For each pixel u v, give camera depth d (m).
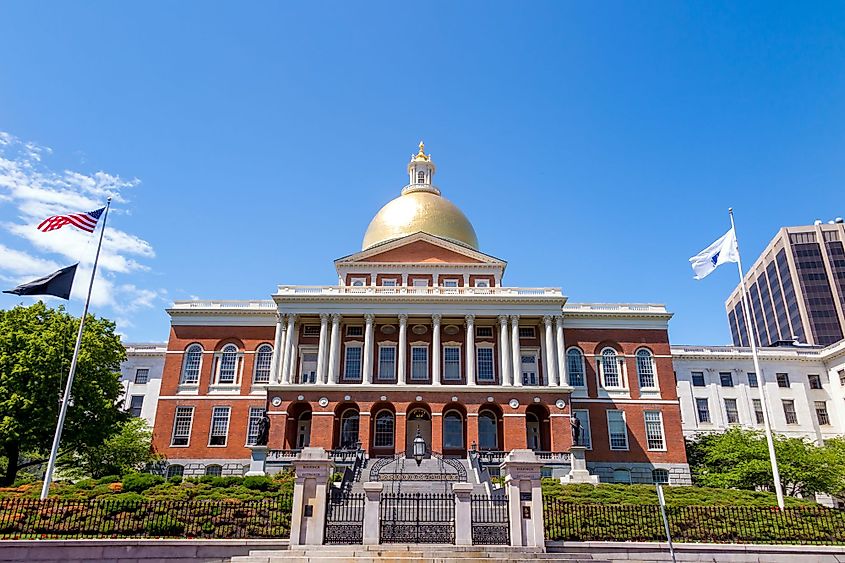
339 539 21.12
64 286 33.84
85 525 23.62
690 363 79.50
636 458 56.38
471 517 21.19
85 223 35.19
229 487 33.97
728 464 58.22
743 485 53.62
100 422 44.69
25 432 40.84
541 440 56.91
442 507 23.38
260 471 49.25
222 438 57.78
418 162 77.19
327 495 22.23
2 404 40.12
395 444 53.34
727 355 79.31
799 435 76.31
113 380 47.41
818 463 52.91
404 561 19.66
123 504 25.03
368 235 70.31
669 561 21.80
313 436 53.31
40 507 24.44
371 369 56.84
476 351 59.78
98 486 35.34
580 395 58.59
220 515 24.00
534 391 54.78
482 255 64.88
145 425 63.56
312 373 58.44
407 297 58.56
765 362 79.69
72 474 53.53
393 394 54.88
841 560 22.22
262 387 59.50
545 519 23.62
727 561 22.06
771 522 24.41
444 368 59.06
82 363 43.94
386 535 21.25
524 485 21.69
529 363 59.09
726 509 25.28
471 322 58.28
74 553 21.20
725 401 78.00
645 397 58.62
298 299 58.56
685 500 32.06
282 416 53.91
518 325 58.78
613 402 58.31
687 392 77.88
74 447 45.25
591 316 61.06
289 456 50.50
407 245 65.62
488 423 57.06
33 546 20.98
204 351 60.75
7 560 20.61
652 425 57.69
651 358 60.16
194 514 24.17
